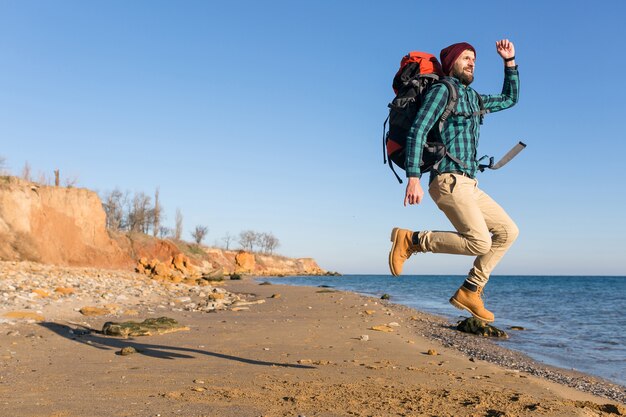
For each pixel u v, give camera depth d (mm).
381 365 6383
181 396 4129
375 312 14648
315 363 6266
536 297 35844
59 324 8891
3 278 15375
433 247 3805
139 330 8422
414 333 11219
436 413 3693
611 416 3939
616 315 19656
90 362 5863
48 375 5043
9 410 3629
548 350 10164
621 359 9281
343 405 3891
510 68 4305
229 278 44281
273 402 3961
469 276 3998
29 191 29375
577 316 19141
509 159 3953
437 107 3539
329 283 63219
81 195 33281
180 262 37906
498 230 3838
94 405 3807
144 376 5043
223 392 4301
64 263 29703
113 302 13438
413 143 3488
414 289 44938
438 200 3750
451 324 13633
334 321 12023
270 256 121062
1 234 26891
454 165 3672
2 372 5172
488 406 3955
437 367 6562
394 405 3930
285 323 11141
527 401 4250
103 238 34281
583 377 7379
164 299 16109
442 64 3893
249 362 6176
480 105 3869
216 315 12633
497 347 10094
